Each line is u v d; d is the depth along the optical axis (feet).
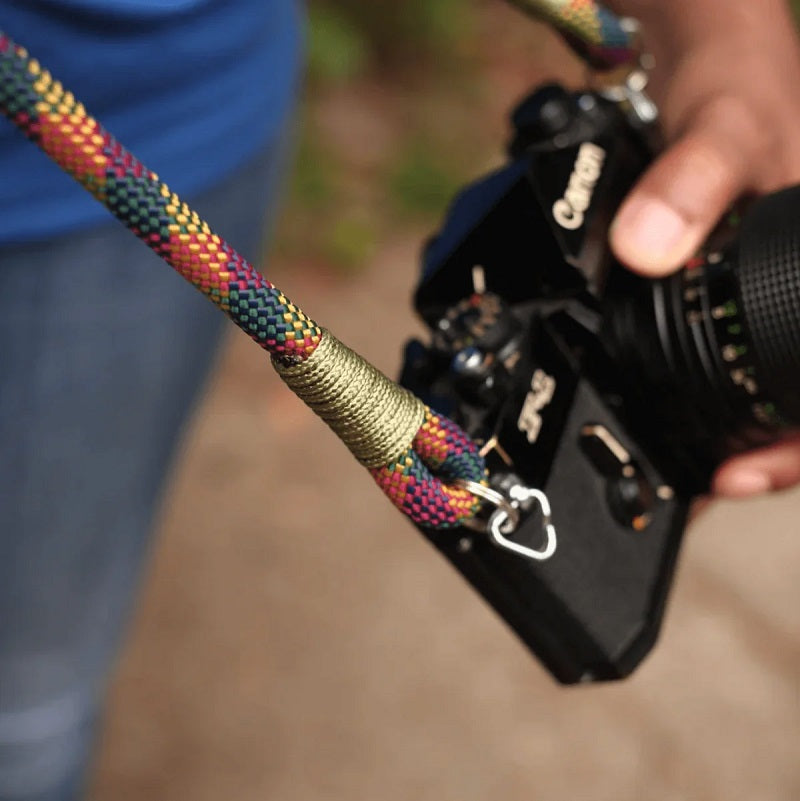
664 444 4.39
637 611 4.17
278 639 9.03
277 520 9.77
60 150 2.30
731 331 4.17
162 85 4.53
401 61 14.71
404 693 8.82
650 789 8.45
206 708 8.61
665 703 8.89
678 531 4.42
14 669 5.46
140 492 5.46
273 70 5.21
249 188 5.28
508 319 3.81
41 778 5.74
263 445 10.29
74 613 5.43
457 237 4.24
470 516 3.21
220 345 5.64
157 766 8.27
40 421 4.93
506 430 3.68
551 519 3.87
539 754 8.55
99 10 4.17
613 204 4.45
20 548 5.18
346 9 14.66
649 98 5.22
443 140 13.88
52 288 4.66
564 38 4.64
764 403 4.23
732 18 4.99
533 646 4.04
